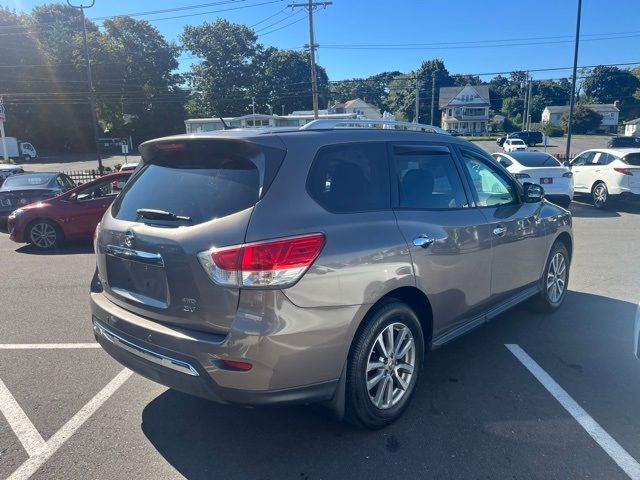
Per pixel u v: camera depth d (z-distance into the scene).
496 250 4.11
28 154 52.09
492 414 3.42
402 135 3.67
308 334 2.72
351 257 2.88
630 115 99.62
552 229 4.98
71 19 64.56
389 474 2.82
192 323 2.77
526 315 5.31
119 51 64.56
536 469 2.84
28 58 57.69
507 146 49.53
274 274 2.61
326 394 2.88
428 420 3.35
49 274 7.73
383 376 3.19
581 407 3.49
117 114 65.69
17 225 9.74
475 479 2.76
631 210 13.46
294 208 2.81
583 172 14.45
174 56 71.69
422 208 3.53
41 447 3.14
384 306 3.12
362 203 3.17
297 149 2.98
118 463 2.96
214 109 75.50
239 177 2.90
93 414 3.52
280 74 88.50
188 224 2.83
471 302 3.92
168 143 3.23
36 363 4.38
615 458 2.93
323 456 3.00
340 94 104.44
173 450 3.09
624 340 4.65
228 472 2.87
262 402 2.69
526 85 84.75
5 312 5.82
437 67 104.69
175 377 2.83
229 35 74.75
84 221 9.87
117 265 3.24
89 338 4.98
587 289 6.22
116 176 10.22
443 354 4.39
